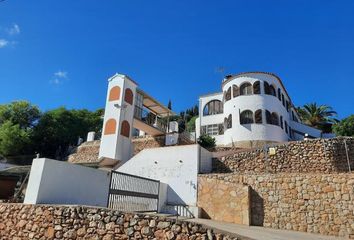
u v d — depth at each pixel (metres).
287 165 14.76
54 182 9.23
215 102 30.33
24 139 30.58
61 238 7.38
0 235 8.34
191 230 6.12
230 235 5.79
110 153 20.30
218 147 22.73
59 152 34.34
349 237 9.36
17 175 14.62
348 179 10.16
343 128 25.53
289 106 31.03
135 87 23.44
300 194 10.79
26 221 8.10
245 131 24.53
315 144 14.65
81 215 7.40
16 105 33.69
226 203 11.77
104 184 11.50
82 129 38.09
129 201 9.76
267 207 11.18
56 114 36.62
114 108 21.70
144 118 24.19
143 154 15.27
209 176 13.08
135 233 6.64
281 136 25.00
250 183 11.94
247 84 26.27
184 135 26.31
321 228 9.98
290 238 7.55
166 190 13.62
